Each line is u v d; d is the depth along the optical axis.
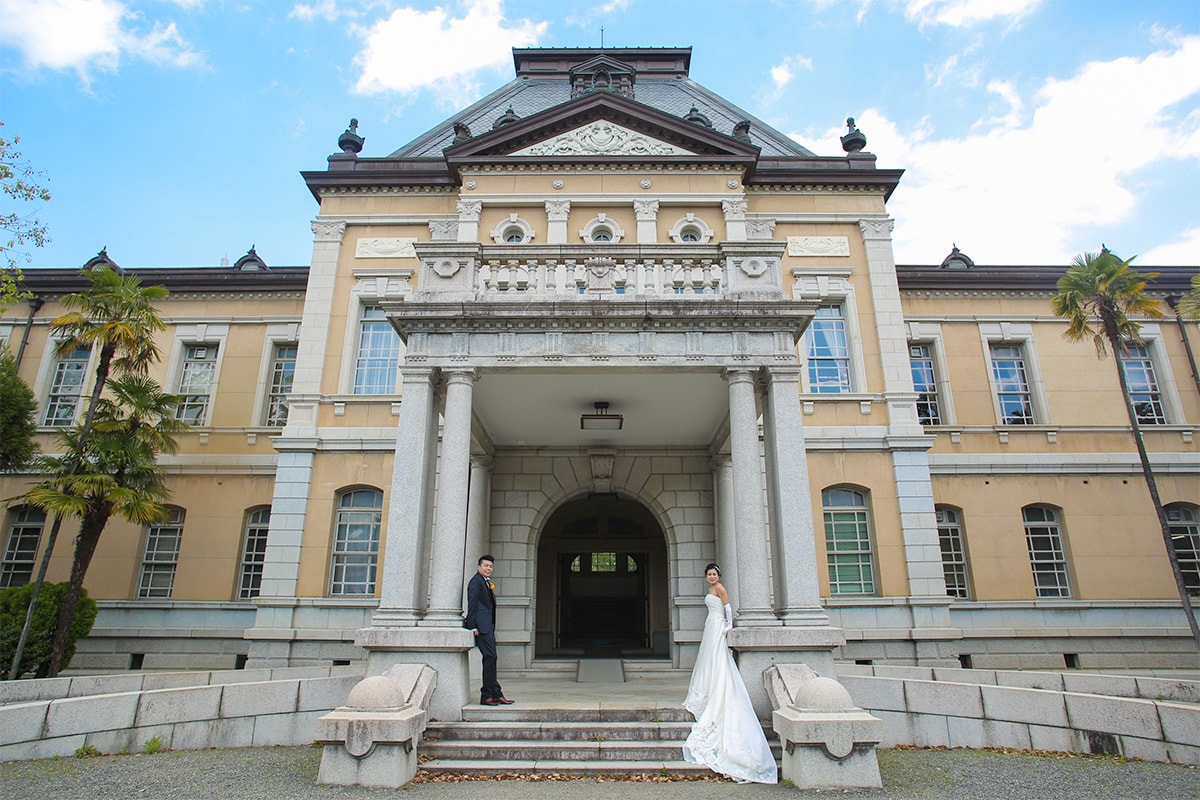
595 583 25.19
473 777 7.55
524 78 26.45
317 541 16.53
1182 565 19.55
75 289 22.00
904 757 8.48
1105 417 21.02
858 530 16.88
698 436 15.65
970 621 18.27
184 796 6.68
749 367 10.56
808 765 7.13
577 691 11.91
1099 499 19.80
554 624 21.34
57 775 7.27
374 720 7.27
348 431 17.16
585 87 20.88
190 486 19.58
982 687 9.17
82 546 15.11
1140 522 19.70
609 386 12.18
